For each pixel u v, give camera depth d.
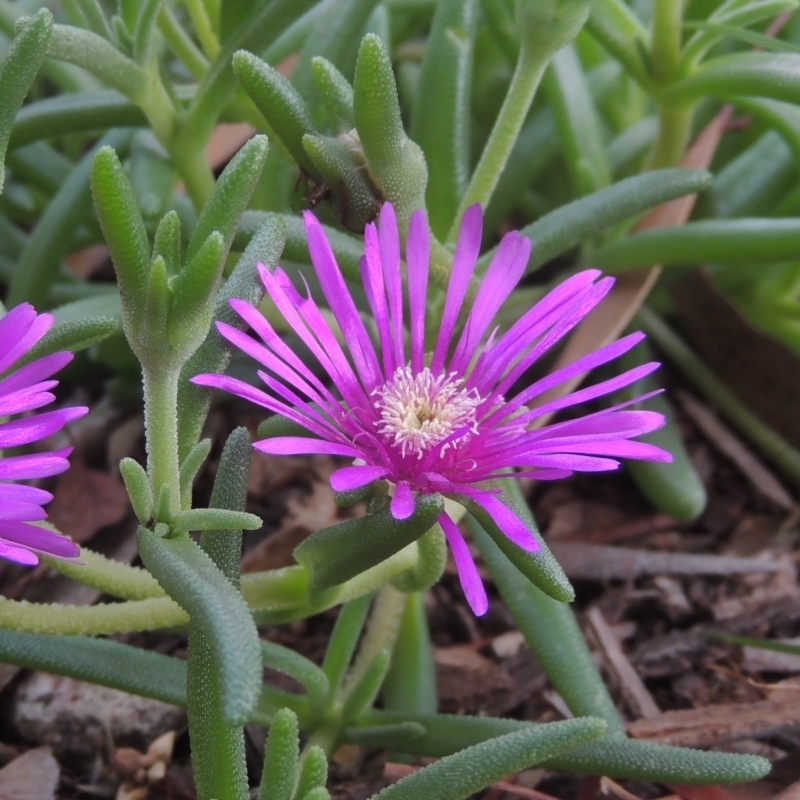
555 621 0.29
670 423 0.35
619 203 0.31
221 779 0.26
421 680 0.30
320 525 0.34
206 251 0.25
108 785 0.30
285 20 0.30
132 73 0.30
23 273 0.33
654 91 0.33
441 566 0.28
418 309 0.28
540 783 0.29
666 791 0.29
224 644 0.24
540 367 0.35
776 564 0.33
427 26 0.39
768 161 0.35
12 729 0.31
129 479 0.25
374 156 0.28
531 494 0.35
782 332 0.35
